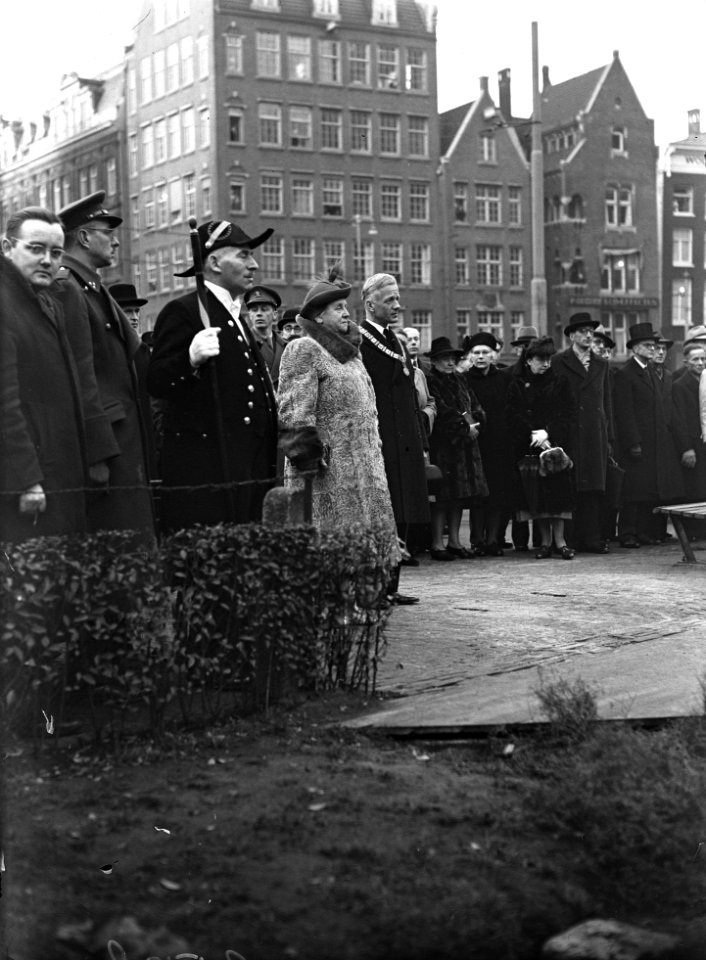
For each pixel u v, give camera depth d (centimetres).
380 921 347
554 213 6662
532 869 388
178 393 625
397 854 389
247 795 434
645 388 1359
